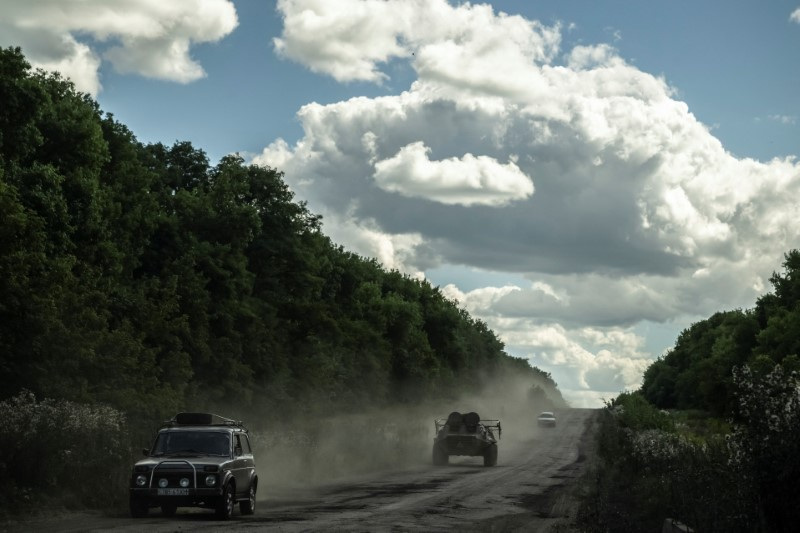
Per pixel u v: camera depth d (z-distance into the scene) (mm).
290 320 67000
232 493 17609
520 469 38875
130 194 48875
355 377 82562
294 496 24203
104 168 48156
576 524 17625
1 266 26828
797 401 11141
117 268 41938
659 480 22125
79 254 39469
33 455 18531
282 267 69562
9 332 26797
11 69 33406
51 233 35125
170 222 53906
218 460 17453
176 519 16953
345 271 95375
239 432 19172
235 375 50281
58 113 40594
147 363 34094
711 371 82562
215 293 56438
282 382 58719
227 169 66312
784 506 10555
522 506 21938
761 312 87000
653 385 166250
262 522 16734
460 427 41375
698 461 16906
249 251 67938
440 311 135500
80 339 29031
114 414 22594
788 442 10656
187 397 43219
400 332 105688
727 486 12742
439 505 21594
